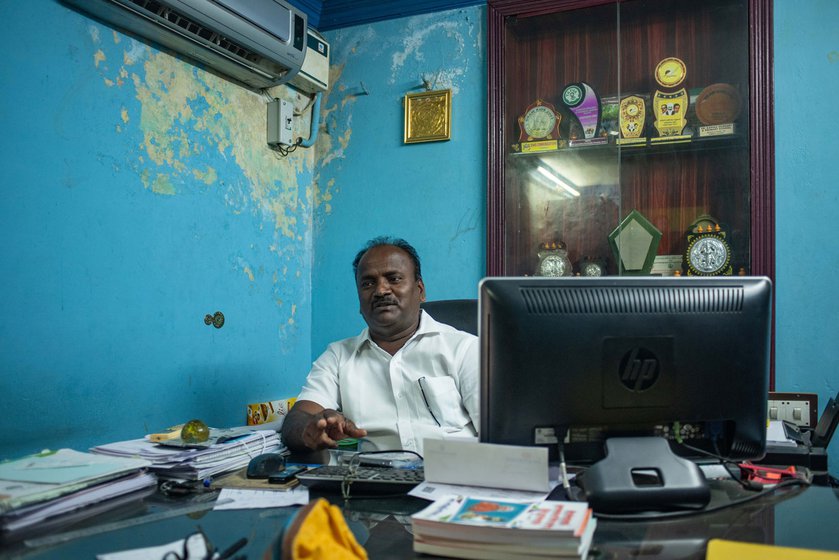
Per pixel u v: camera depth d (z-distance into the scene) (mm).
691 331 1129
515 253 3092
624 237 2912
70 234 2094
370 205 3311
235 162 2857
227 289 2797
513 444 1136
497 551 874
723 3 2842
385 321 1828
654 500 1067
